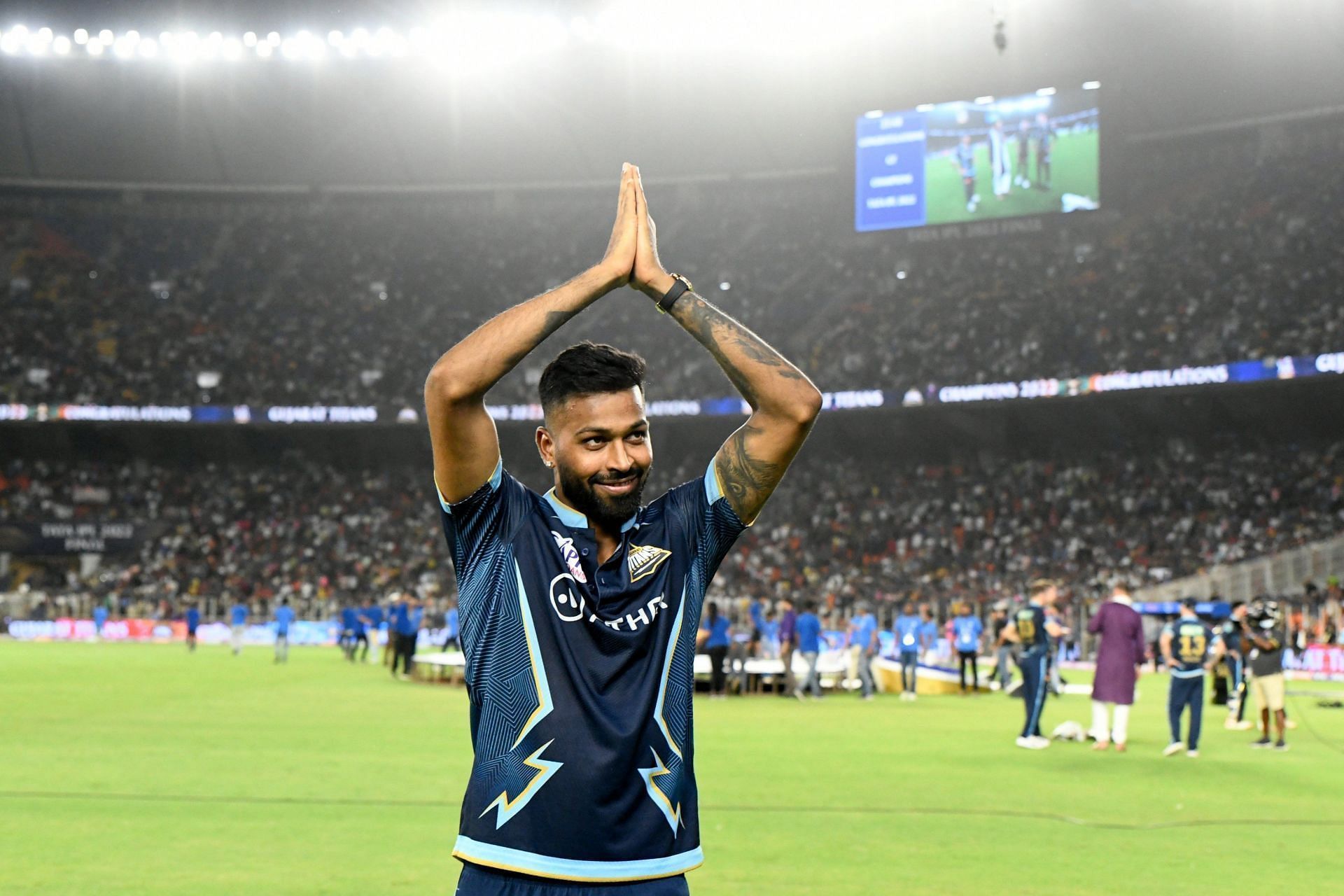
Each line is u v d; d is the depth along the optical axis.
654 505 3.04
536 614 2.76
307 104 55.59
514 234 59.53
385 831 9.28
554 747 2.67
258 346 55.41
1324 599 34.69
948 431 50.12
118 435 55.38
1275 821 10.12
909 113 46.03
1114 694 15.20
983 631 38.88
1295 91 47.88
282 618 33.06
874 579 44.34
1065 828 9.68
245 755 13.71
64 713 18.55
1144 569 41.06
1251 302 43.84
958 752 14.87
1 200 59.34
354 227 60.25
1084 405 46.66
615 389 2.84
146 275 58.03
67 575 52.84
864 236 46.59
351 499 54.91
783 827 9.62
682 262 56.34
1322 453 43.19
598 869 2.62
